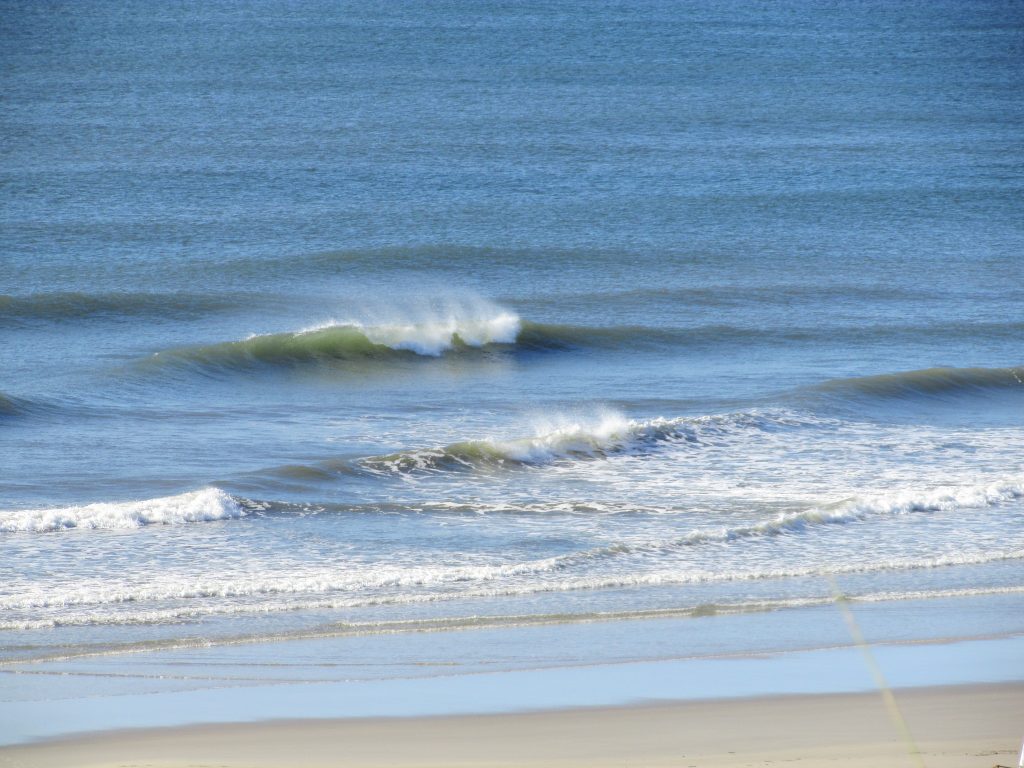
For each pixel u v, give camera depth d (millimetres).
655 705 36938
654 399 93000
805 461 75250
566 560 54750
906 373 95312
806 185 183625
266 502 64250
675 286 131500
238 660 41812
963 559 55781
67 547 56562
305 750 33156
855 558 55969
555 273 136250
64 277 126375
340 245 142875
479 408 90562
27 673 40344
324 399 93438
